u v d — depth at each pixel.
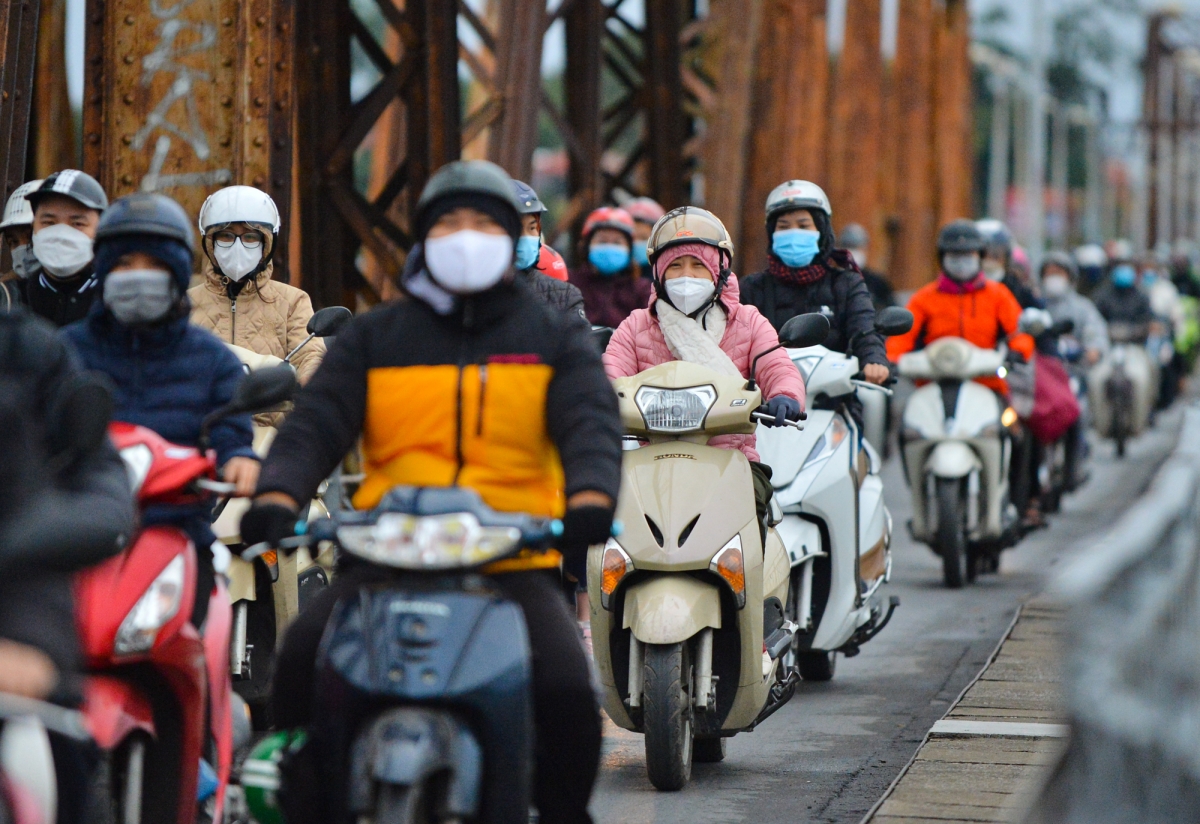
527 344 14.22
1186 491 19.12
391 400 14.18
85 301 21.31
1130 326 75.50
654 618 20.33
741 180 63.00
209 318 24.28
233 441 16.14
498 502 13.98
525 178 40.69
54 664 10.97
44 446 12.23
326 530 13.87
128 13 28.78
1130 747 14.31
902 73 103.31
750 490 21.28
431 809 12.98
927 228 103.31
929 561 44.50
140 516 14.84
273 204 24.16
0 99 26.77
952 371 39.00
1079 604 12.69
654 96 60.66
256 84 28.62
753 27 63.19
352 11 37.34
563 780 14.07
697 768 22.89
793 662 23.31
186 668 14.91
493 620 13.31
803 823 20.00
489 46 40.53
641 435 21.39
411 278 14.30
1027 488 46.22
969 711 24.80
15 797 11.29
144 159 28.77
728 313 22.77
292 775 13.59
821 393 26.91
